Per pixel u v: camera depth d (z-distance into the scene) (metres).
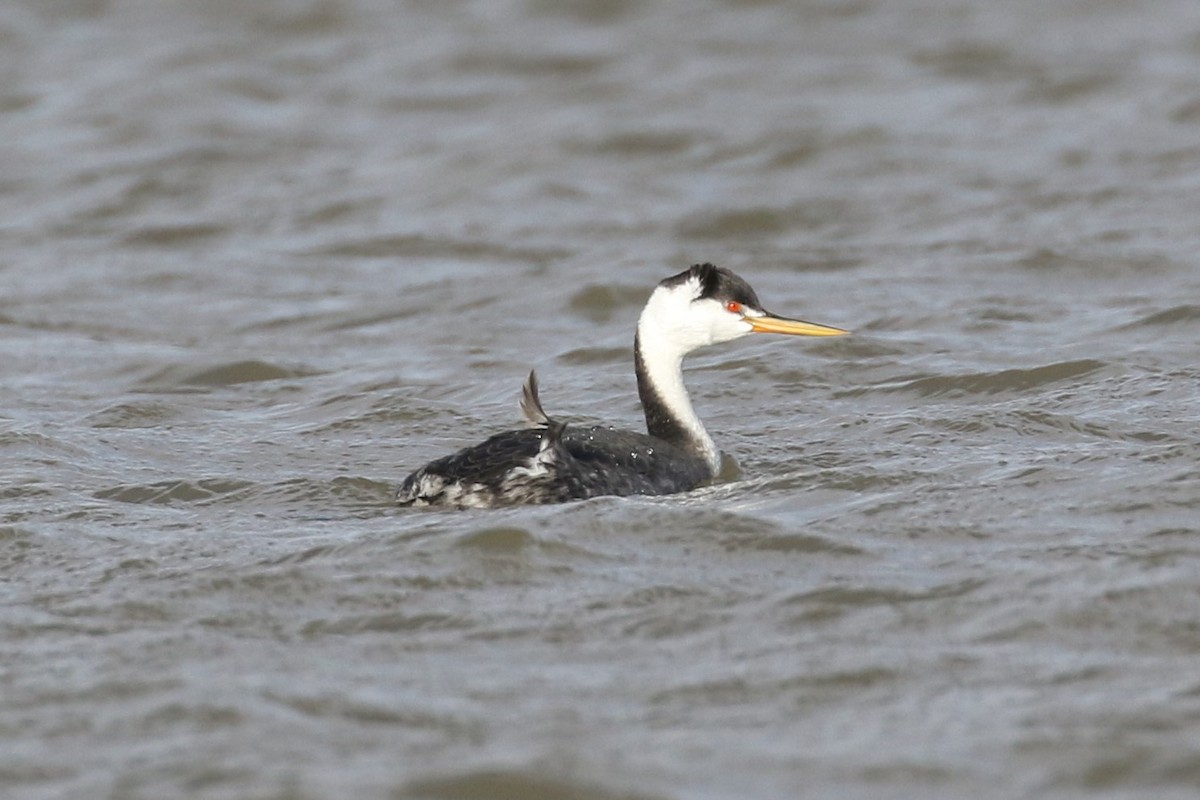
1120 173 26.22
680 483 13.40
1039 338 18.36
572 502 12.19
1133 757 8.32
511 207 26.30
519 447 12.70
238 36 35.59
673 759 8.42
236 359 18.56
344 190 27.30
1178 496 12.25
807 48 34.53
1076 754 8.38
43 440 15.23
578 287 21.58
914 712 8.91
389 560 11.34
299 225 25.75
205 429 16.00
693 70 33.34
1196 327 18.20
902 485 12.96
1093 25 35.19
